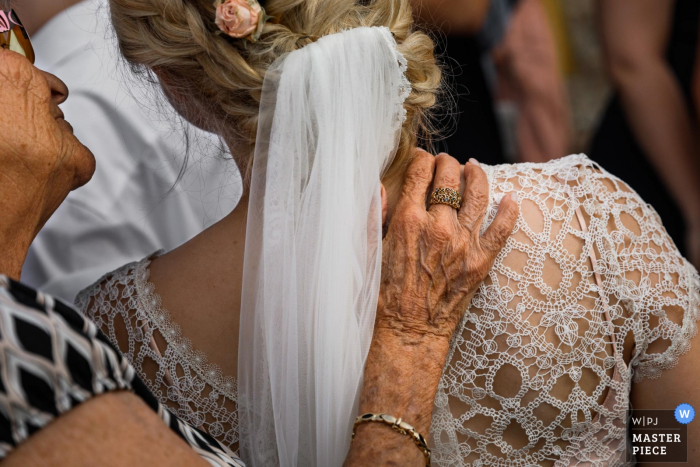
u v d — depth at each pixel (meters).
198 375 1.03
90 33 1.86
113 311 1.07
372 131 0.99
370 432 0.93
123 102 1.78
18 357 0.62
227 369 1.03
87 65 1.83
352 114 0.97
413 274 0.98
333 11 1.01
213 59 0.97
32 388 0.62
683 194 2.77
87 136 1.78
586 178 1.05
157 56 0.98
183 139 1.39
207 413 1.03
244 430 1.02
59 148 0.95
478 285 0.98
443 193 1.01
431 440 1.00
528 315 0.98
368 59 0.98
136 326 1.05
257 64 0.97
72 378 0.65
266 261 0.98
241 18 0.92
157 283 1.06
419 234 0.99
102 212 1.78
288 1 0.97
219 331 1.03
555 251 0.99
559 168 1.07
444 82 1.34
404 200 1.03
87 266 1.81
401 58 1.01
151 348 1.04
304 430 1.01
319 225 0.97
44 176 0.94
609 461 1.01
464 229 0.99
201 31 0.94
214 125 1.06
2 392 0.61
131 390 0.73
